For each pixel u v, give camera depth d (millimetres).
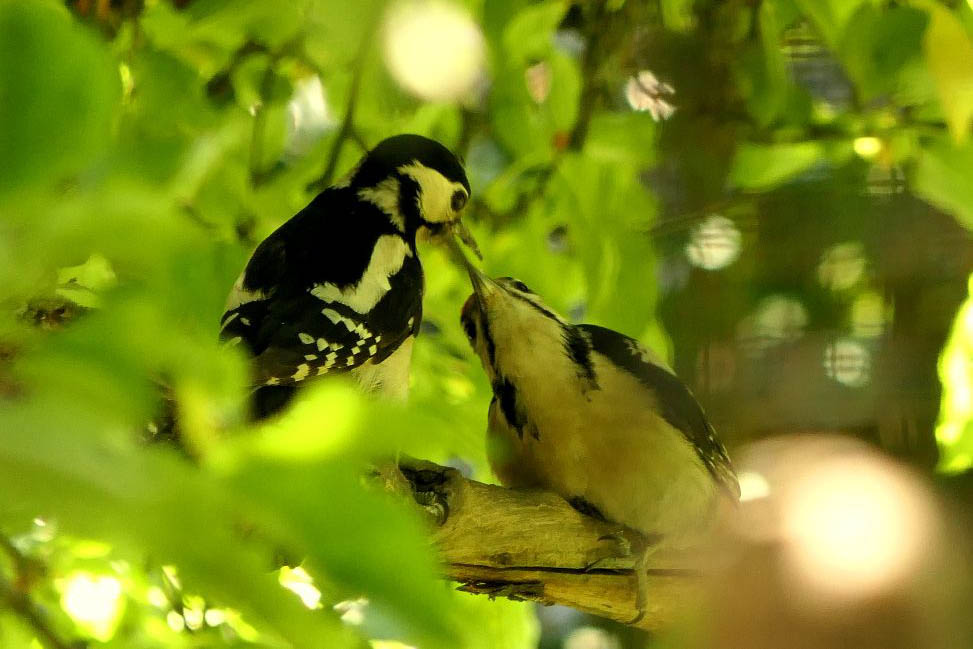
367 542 2137
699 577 7832
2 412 2094
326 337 7156
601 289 8719
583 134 9453
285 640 2297
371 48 3443
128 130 8133
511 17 8531
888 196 10203
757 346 9727
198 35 8984
